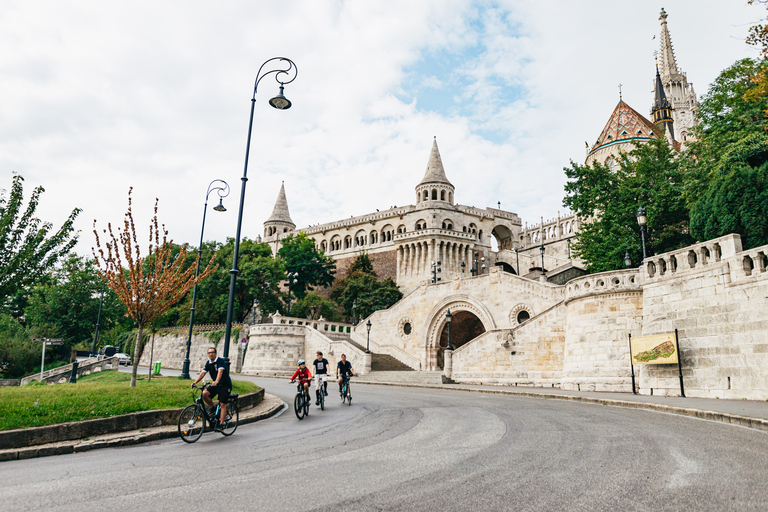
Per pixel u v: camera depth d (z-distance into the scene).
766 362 15.79
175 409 12.12
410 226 80.94
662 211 31.72
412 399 19.84
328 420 13.55
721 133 29.05
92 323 52.31
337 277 85.31
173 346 55.03
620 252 32.38
